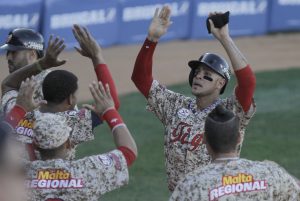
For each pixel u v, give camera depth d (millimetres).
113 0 70312
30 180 16531
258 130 46188
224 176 16453
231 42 20438
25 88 17297
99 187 16594
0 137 9578
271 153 41969
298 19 78562
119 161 16734
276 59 68062
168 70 63500
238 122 17000
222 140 16688
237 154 17578
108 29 70500
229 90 54156
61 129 16766
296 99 53531
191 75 22406
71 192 16484
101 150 42344
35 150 17922
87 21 69000
